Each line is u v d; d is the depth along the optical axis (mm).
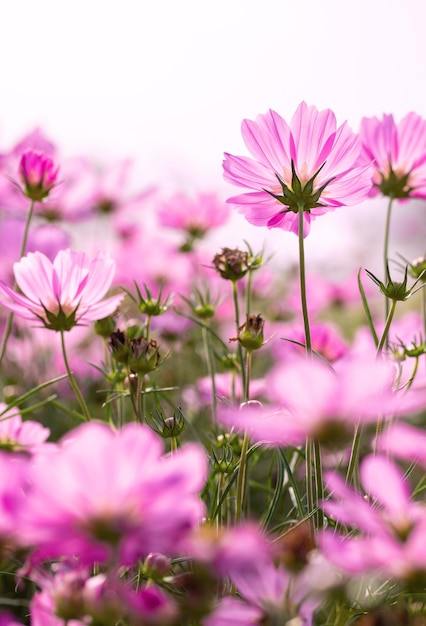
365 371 672
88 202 1412
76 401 1296
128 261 1312
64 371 1326
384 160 1072
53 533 642
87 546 640
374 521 705
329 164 983
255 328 1022
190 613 785
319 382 676
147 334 1098
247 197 992
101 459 632
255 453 1088
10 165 1315
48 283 1003
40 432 1048
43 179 1138
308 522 949
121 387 1104
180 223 1312
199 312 1168
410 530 721
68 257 1005
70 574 806
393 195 1074
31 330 1391
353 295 1547
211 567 642
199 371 1352
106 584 799
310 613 803
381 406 681
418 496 1056
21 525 642
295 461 1091
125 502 649
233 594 930
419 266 1083
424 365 1091
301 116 983
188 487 646
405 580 683
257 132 985
